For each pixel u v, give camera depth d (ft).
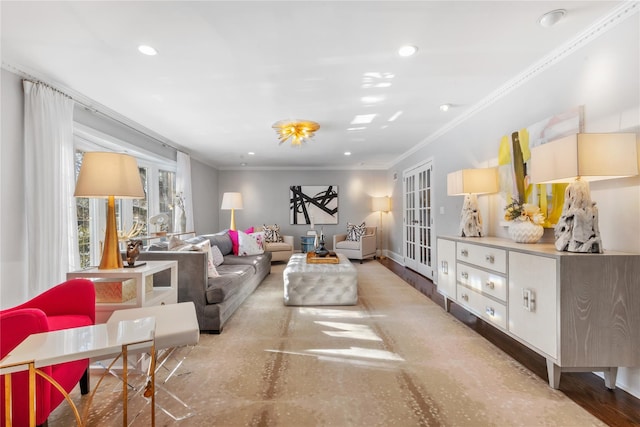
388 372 6.59
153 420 4.50
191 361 7.11
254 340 8.32
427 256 16.49
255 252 16.72
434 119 12.75
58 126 8.89
